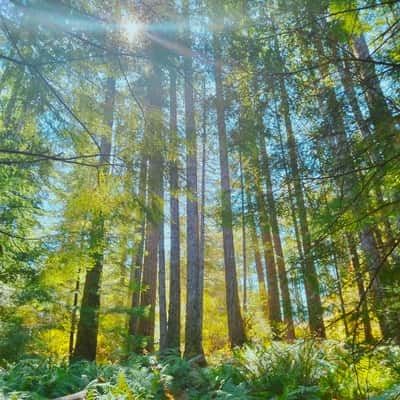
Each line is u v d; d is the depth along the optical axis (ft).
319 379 13.20
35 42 7.95
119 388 12.98
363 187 7.39
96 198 10.96
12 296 19.69
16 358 18.26
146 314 23.98
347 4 7.43
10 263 18.07
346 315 7.00
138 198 10.77
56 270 13.47
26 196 18.61
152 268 32.22
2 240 15.34
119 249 21.21
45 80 8.61
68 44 8.29
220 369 16.16
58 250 13.64
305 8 8.46
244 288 38.58
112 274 26.96
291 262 8.27
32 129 10.25
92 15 8.24
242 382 14.23
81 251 13.62
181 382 15.67
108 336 24.39
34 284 16.43
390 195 7.71
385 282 6.77
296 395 12.41
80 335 22.74
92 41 8.50
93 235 13.83
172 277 28.53
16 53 8.12
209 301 45.73
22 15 7.54
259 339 24.81
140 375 14.78
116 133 10.68
